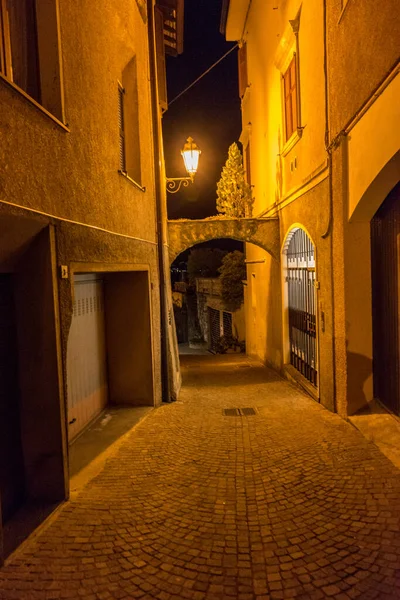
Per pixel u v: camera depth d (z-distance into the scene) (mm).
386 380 6141
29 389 4199
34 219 3820
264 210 12578
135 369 7855
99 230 5473
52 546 3502
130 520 3900
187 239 10719
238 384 10422
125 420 6957
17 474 4168
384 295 6145
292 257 10141
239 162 11219
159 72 10438
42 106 4281
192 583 3051
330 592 2918
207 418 7117
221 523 3826
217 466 5062
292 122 9297
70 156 4629
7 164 3424
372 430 5750
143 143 7836
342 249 6336
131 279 7773
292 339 10445
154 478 4789
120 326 7816
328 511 3936
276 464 5031
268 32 11312
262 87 12391
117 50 6422
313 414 6938
